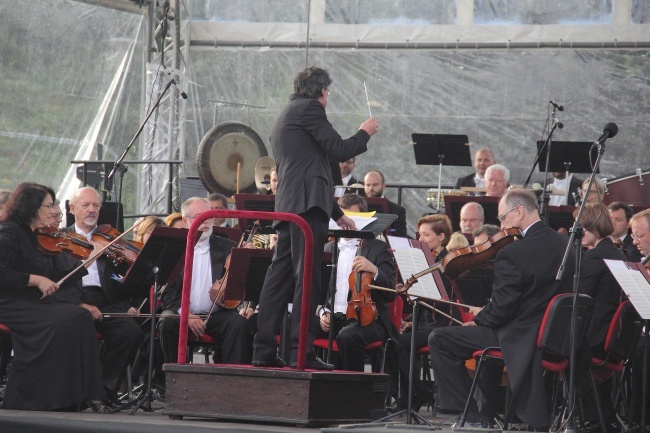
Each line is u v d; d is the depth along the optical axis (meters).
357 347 24.98
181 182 45.34
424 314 27.81
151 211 45.53
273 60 48.81
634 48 46.53
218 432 17.95
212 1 48.88
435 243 29.31
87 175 41.25
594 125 46.94
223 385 20.30
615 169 46.84
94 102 45.62
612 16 46.62
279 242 20.83
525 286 20.80
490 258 22.45
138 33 46.47
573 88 47.03
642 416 22.20
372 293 25.48
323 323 26.44
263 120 48.91
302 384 19.64
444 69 48.03
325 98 21.14
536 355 20.33
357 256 25.72
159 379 27.92
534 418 20.05
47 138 44.47
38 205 24.30
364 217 23.06
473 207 32.12
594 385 22.09
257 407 19.97
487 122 47.75
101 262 26.00
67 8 44.62
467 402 20.58
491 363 21.92
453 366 21.75
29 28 43.78
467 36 47.62
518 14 47.34
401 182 48.34
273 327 20.84
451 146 40.72
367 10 48.38
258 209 32.72
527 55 47.38
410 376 21.75
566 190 40.00
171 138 45.81
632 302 21.25
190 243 20.73
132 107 46.31
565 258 20.02
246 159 46.56
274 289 20.83
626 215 29.45
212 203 33.03
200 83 48.84
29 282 23.34
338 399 20.20
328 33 48.44
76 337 23.27
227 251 27.31
